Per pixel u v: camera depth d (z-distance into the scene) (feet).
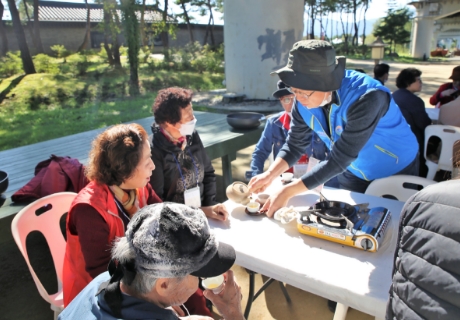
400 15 124.98
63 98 36.68
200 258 2.66
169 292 2.73
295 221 5.29
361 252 4.40
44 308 7.45
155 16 65.67
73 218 4.62
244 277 8.47
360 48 118.52
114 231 4.72
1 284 8.22
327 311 7.18
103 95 38.78
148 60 60.64
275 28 29.91
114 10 47.03
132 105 33.37
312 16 118.73
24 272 8.67
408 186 7.30
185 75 51.34
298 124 6.80
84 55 57.72
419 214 2.55
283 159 6.79
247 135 12.00
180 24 86.79
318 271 4.05
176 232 2.61
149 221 2.70
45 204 5.77
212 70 56.70
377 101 5.44
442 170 11.05
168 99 6.19
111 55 52.42
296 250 4.51
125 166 4.66
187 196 6.52
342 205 5.06
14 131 24.30
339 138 5.66
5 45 50.52
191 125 6.34
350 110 5.59
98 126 25.04
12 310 7.39
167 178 6.62
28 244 9.87
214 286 3.46
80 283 4.79
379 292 3.67
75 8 80.89
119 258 2.70
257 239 4.83
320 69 5.13
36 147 11.34
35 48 52.31
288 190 5.49
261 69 31.30
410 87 11.98
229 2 30.53
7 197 7.50
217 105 31.42
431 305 2.32
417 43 101.30
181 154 6.64
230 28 31.27
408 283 2.51
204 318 3.56
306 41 5.31
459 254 2.22
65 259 4.86
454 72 16.55
